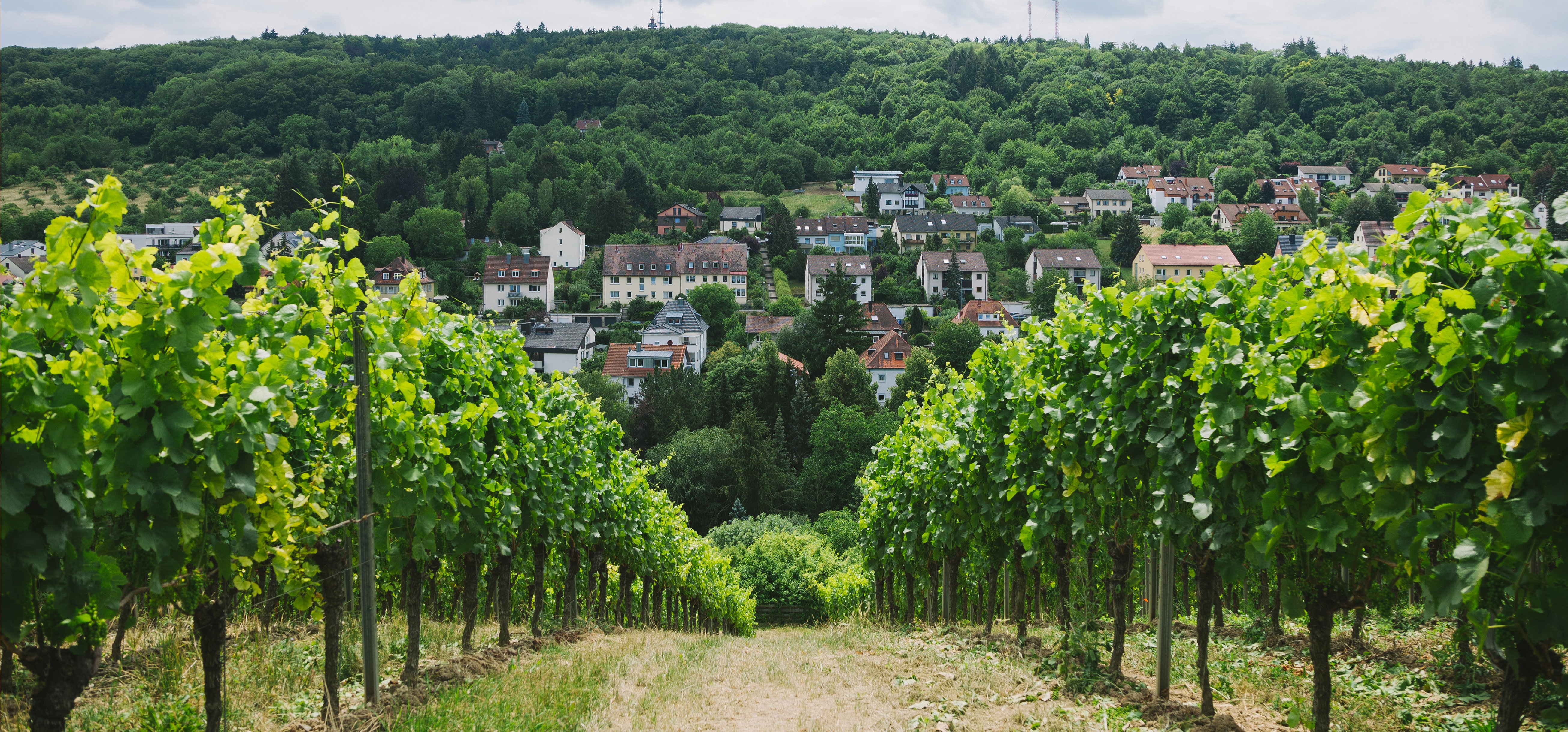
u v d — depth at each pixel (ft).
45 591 13.65
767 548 138.72
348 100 549.95
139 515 15.34
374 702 24.29
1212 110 586.45
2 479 12.28
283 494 18.42
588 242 407.23
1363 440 16.20
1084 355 30.37
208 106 493.77
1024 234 417.49
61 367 13.47
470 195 408.87
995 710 27.45
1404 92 539.70
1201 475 21.99
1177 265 333.01
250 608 34.76
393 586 48.01
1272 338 20.11
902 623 66.69
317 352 23.12
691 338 274.98
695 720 26.94
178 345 14.49
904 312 331.77
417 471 24.81
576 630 49.55
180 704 20.90
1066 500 32.42
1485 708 23.27
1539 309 13.15
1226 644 37.52
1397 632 35.47
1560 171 347.56
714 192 476.95
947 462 49.65
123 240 14.42
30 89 506.48
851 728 25.30
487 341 37.99
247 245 17.83
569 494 43.65
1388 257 16.76
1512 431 13.29
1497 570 14.07
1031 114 605.73
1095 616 39.11
